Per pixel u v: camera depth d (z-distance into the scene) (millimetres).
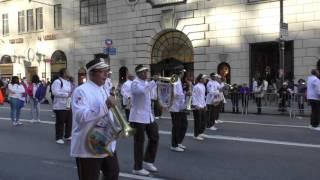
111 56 34062
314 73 14859
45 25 39594
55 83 12461
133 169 8625
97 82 5047
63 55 38312
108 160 5105
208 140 12320
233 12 27188
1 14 43719
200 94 12281
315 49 23875
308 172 8430
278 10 25266
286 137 12711
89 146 4816
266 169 8719
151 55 31953
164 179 8023
